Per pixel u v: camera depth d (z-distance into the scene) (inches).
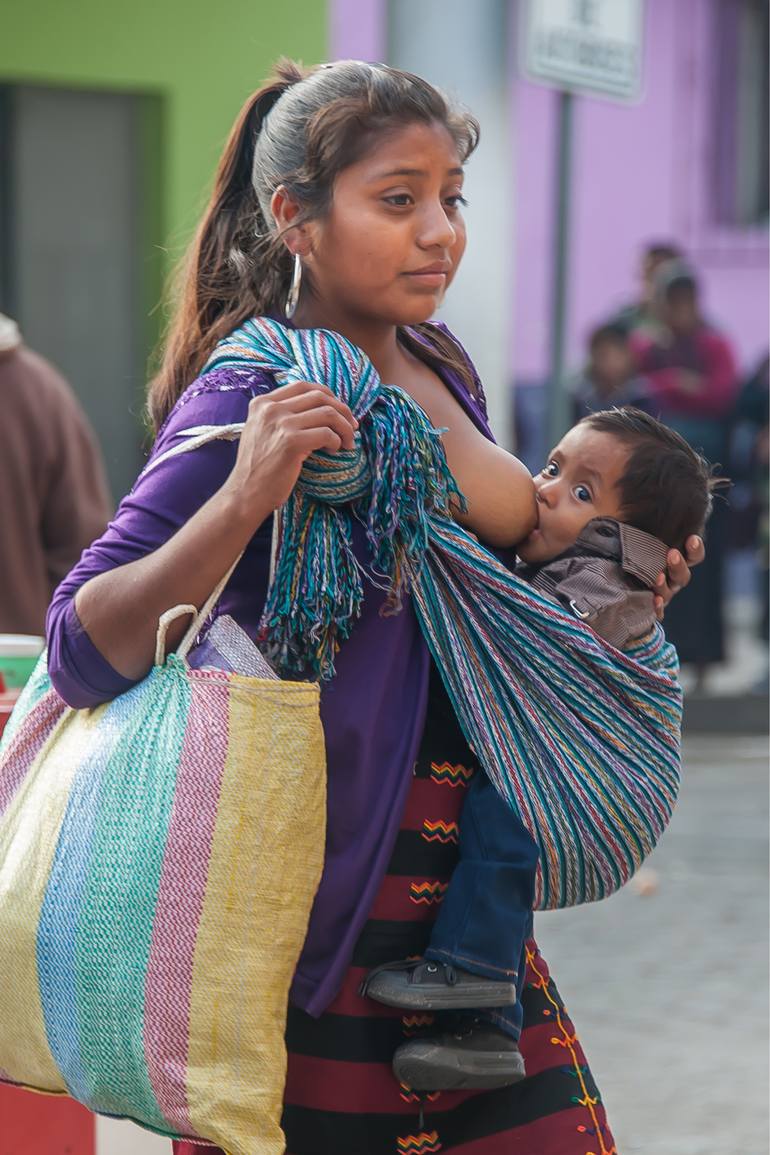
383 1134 142.0
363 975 140.3
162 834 130.8
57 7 442.3
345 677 138.4
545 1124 144.8
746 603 620.1
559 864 142.6
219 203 153.3
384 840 138.3
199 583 133.0
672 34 679.7
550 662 142.6
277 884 131.3
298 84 144.9
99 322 456.8
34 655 195.3
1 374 274.1
